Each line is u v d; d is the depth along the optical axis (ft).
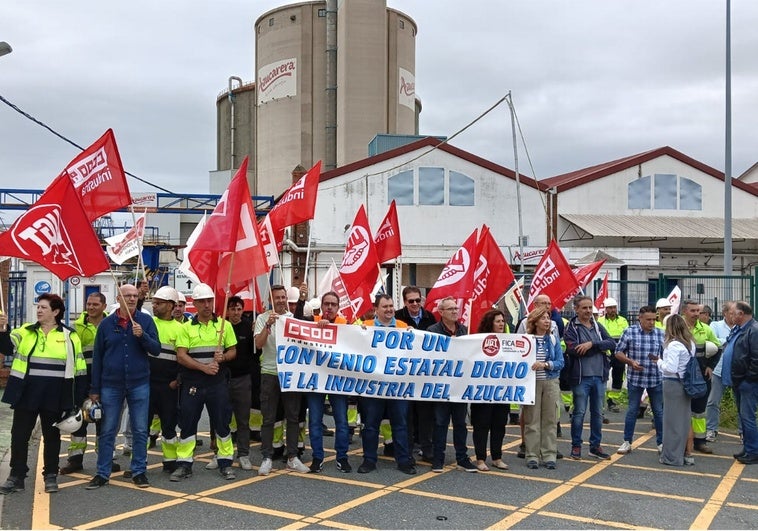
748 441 28.73
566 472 26.96
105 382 24.14
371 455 26.84
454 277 32.65
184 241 151.02
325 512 21.58
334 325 26.78
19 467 23.61
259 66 173.88
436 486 24.75
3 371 47.65
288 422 27.12
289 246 90.33
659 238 100.37
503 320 28.04
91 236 25.04
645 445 32.30
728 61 58.95
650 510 22.02
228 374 26.35
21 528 19.92
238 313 26.94
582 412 29.01
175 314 32.07
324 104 162.71
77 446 26.68
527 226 97.66
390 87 167.12
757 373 28.22
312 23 163.63
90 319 27.53
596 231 97.55
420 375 26.78
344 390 26.66
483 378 26.99
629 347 30.22
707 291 54.44
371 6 156.56
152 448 31.22
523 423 28.84
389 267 90.58
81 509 21.75
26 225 24.18
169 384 26.23
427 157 95.14
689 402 28.25
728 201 58.13
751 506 22.57
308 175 34.45
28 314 66.18
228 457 25.70
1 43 35.19
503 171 96.89
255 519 20.86
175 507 22.00
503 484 25.07
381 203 94.07
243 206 26.89
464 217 95.96
